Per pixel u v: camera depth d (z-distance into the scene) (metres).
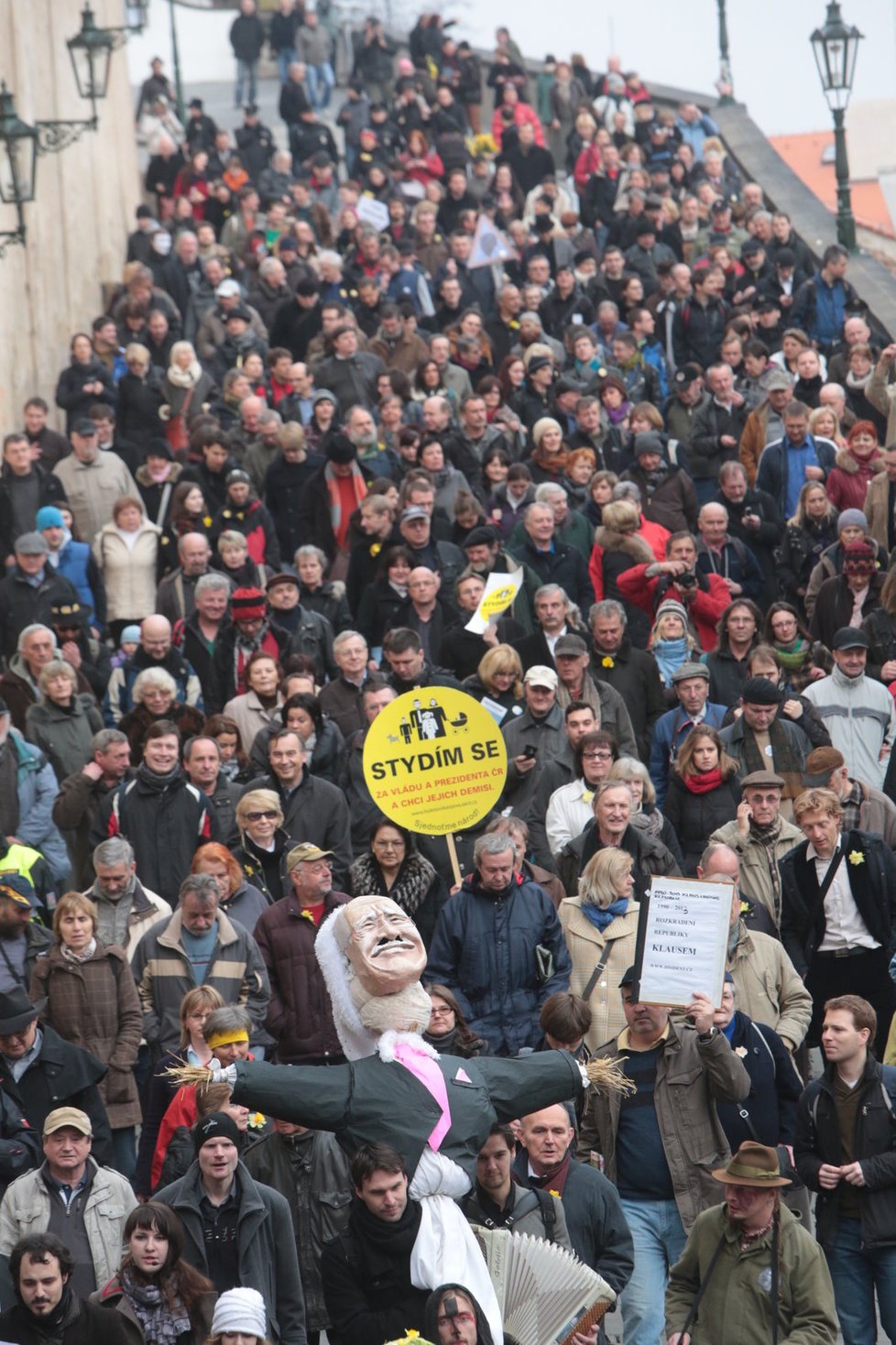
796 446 29.27
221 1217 13.55
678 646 23.62
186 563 26.09
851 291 38.78
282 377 33.28
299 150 52.12
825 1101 14.32
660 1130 14.34
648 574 24.94
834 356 34.03
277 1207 13.68
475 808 16.83
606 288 38.84
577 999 14.43
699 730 20.06
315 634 24.30
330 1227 14.63
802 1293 12.79
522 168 48.44
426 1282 10.89
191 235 41.59
